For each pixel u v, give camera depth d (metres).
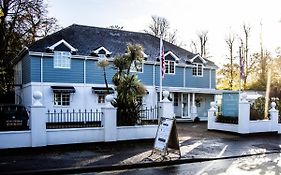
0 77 27.78
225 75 49.06
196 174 8.95
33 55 24.58
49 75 25.06
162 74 19.78
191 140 15.15
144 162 10.08
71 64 25.89
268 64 42.34
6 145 11.52
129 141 13.93
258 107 18.88
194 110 29.80
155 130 14.60
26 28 33.19
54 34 27.50
